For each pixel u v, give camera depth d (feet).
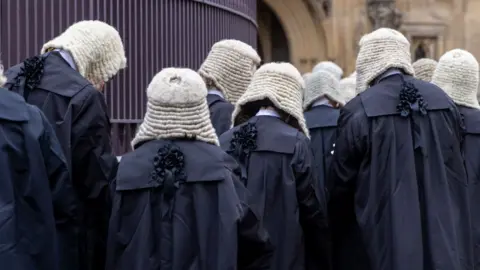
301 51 83.25
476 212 19.16
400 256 15.64
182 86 12.74
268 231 15.48
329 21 82.07
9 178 11.11
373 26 81.56
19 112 11.50
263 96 16.14
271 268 15.08
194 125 12.82
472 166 19.24
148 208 12.45
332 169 17.34
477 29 85.56
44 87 14.03
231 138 16.31
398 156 16.29
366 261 17.90
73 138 13.71
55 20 22.88
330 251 16.89
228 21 32.99
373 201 16.30
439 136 16.63
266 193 15.60
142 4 26.68
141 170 12.62
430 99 16.79
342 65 82.02
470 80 19.72
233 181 12.80
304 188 15.74
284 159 15.75
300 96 16.66
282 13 82.64
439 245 15.85
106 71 15.08
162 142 12.77
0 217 10.87
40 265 11.41
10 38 21.53
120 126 25.85
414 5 85.05
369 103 16.66
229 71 19.24
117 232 12.61
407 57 17.42
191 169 12.50
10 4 21.49
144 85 26.86
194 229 12.36
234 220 12.19
